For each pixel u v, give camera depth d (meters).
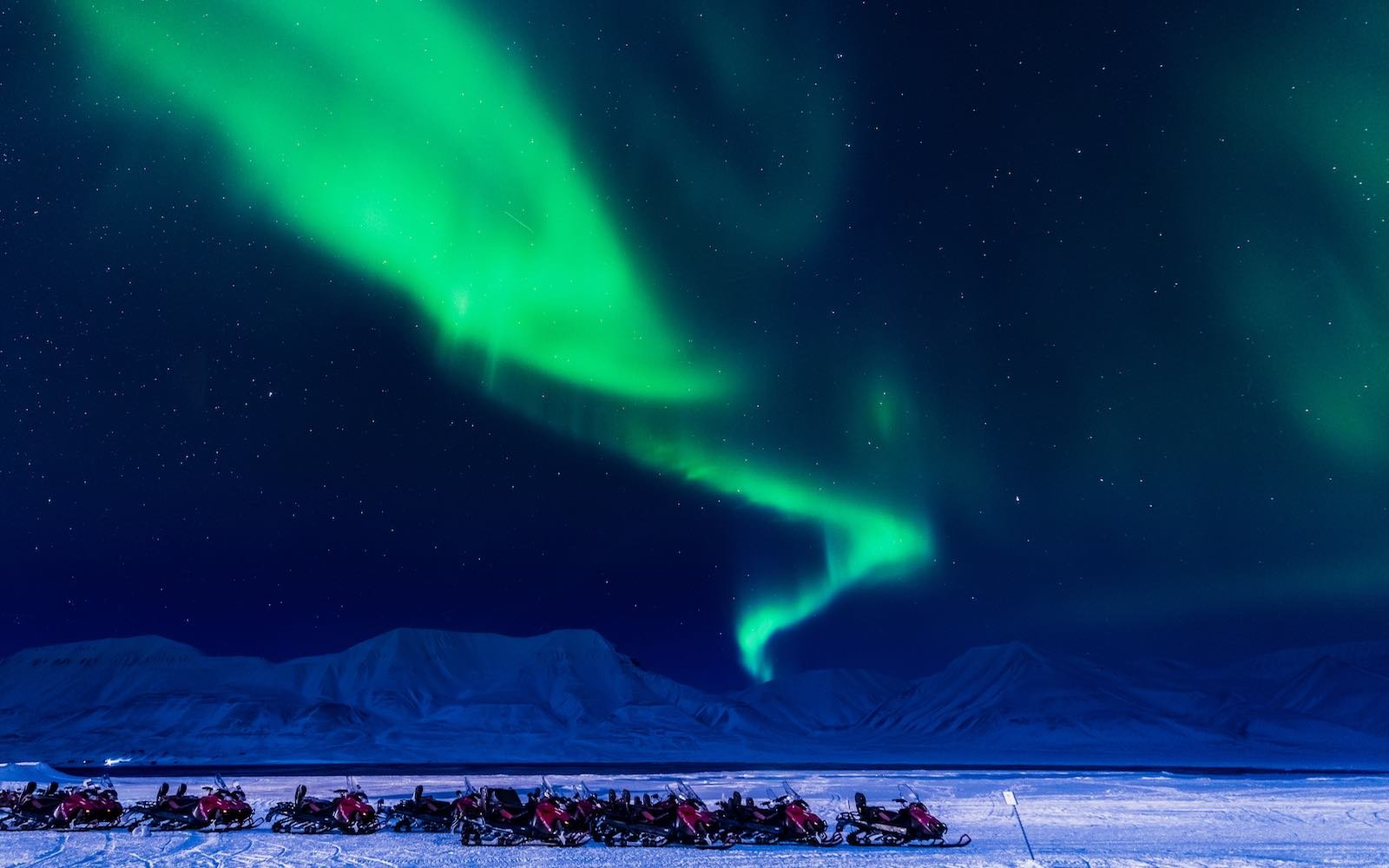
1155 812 38.44
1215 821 33.94
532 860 22.27
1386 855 23.58
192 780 70.62
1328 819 34.59
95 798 29.09
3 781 60.31
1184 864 21.64
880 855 23.28
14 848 24.41
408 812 28.70
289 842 25.59
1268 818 35.41
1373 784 66.12
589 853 23.64
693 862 21.97
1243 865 21.39
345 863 21.81
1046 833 29.39
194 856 22.94
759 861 22.05
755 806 26.39
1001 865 21.27
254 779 75.62
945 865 21.11
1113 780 71.88
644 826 25.23
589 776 77.69
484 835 25.72
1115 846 25.48
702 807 25.84
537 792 27.31
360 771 98.56
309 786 61.25
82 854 23.33
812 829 25.20
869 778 76.06
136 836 26.88
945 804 43.69
